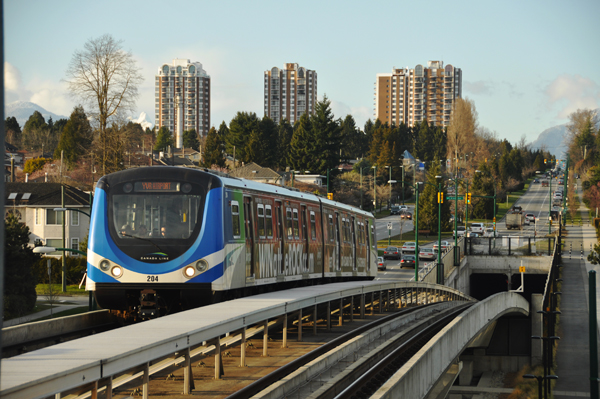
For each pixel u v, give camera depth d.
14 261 60.09
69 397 10.90
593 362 26.05
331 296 27.03
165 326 14.87
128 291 22.02
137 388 14.50
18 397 8.90
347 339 24.72
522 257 96.06
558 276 86.81
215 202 21.97
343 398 16.66
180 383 15.88
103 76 94.31
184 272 21.31
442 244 123.94
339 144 172.38
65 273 75.50
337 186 171.75
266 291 29.11
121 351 11.66
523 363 62.06
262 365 18.81
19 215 98.06
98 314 22.33
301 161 171.25
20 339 18.22
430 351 21.17
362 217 46.38
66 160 153.88
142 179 21.91
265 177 160.62
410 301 50.12
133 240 21.42
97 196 21.83
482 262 97.69
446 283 81.94
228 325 16.22
